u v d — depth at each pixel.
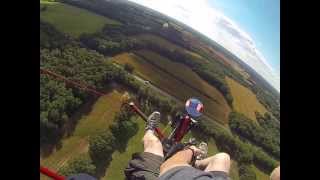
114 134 51.88
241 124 68.06
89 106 55.09
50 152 49.41
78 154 50.41
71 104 52.22
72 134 51.69
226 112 70.81
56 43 59.81
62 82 51.84
